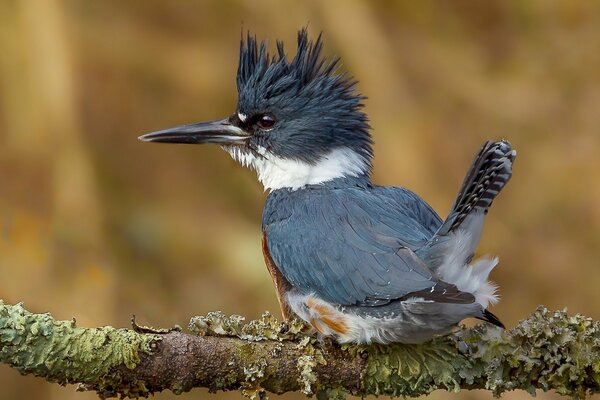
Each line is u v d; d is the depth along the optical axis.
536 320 7.86
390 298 7.61
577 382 7.75
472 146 13.21
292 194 8.66
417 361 7.80
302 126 8.87
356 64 13.23
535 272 12.88
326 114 8.87
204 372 7.40
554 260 12.85
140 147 13.27
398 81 13.26
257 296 12.48
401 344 7.86
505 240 12.99
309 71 9.05
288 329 7.76
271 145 8.97
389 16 13.94
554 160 13.27
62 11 12.75
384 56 13.28
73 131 12.45
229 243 12.73
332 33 13.32
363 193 8.43
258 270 12.54
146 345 7.23
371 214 8.16
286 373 7.57
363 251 7.89
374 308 7.71
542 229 13.09
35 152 12.37
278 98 8.93
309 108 8.88
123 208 12.93
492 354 7.79
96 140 13.17
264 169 9.09
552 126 13.50
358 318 7.78
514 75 13.80
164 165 13.26
